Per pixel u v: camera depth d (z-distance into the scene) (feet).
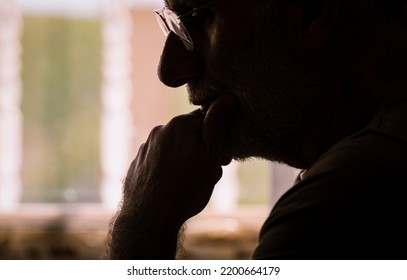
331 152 4.55
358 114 4.98
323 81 5.05
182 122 5.90
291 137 5.27
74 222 16.72
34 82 17.37
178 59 5.51
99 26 17.39
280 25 5.08
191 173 5.68
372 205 4.16
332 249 4.14
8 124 17.28
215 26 5.26
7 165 17.21
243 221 16.84
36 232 16.48
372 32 4.95
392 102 4.74
